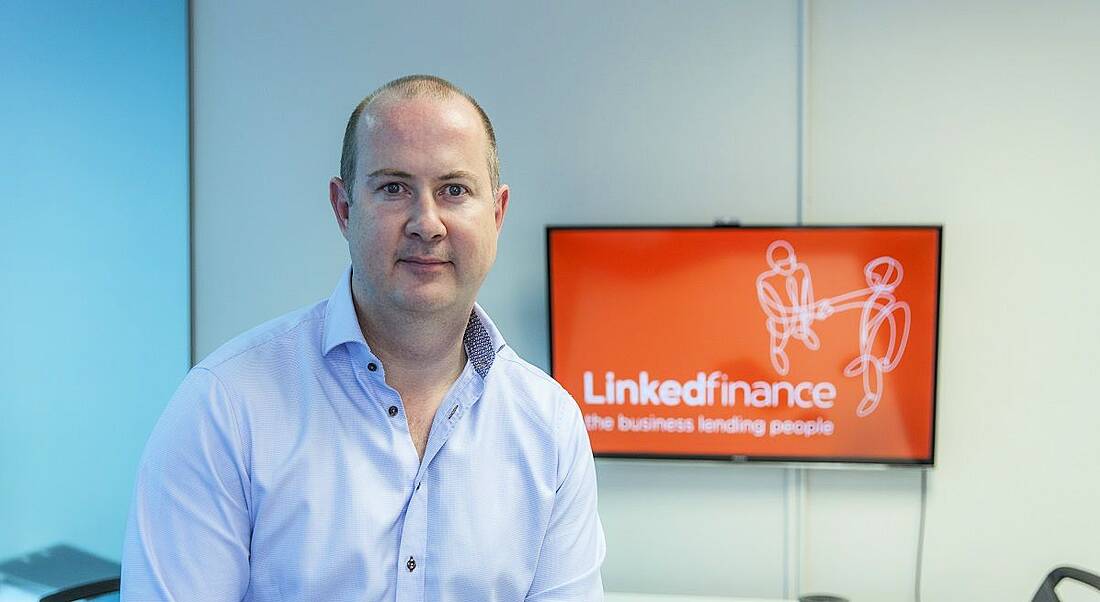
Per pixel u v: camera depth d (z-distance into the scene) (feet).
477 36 10.35
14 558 9.36
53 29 9.65
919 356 9.66
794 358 9.76
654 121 10.16
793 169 10.01
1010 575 9.87
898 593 9.98
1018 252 9.83
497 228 4.60
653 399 9.91
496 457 4.51
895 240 9.62
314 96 10.52
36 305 9.53
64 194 9.71
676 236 9.83
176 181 10.44
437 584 4.27
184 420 3.99
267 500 4.05
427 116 3.93
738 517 10.14
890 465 9.71
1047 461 9.82
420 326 4.09
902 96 9.91
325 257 10.55
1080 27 9.74
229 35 10.57
